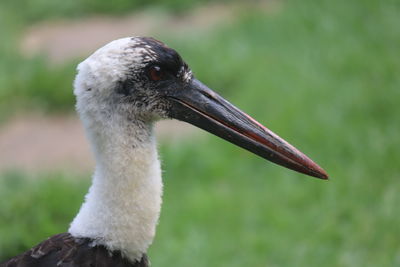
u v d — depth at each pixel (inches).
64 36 688.4
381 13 629.0
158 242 426.3
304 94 537.0
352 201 439.2
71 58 624.4
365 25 619.8
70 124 559.8
